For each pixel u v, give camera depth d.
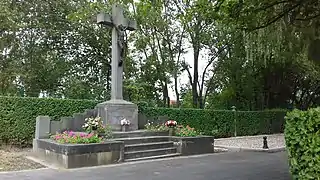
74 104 13.98
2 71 16.91
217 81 24.84
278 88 24.23
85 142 9.55
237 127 20.47
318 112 4.29
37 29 19.27
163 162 10.03
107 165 9.45
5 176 7.59
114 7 13.20
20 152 11.60
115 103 12.60
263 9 7.82
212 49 23.48
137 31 21.02
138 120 13.65
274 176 7.65
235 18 8.09
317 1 7.66
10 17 15.57
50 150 9.73
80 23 20.23
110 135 11.24
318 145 4.18
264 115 22.38
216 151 13.02
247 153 12.46
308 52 10.03
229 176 7.64
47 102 13.34
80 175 7.82
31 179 7.28
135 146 11.04
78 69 21.62
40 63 19.50
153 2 8.26
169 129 12.82
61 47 21.14
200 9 8.14
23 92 18.97
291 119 4.50
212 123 18.94
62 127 11.86
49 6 19.03
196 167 9.02
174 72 22.69
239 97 23.66
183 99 26.62
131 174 7.94
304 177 4.29
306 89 25.78
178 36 23.09
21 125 12.67
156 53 22.88
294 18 8.50
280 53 16.59
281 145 14.83
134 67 22.48
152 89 23.17
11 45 17.47
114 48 13.07
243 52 20.80
